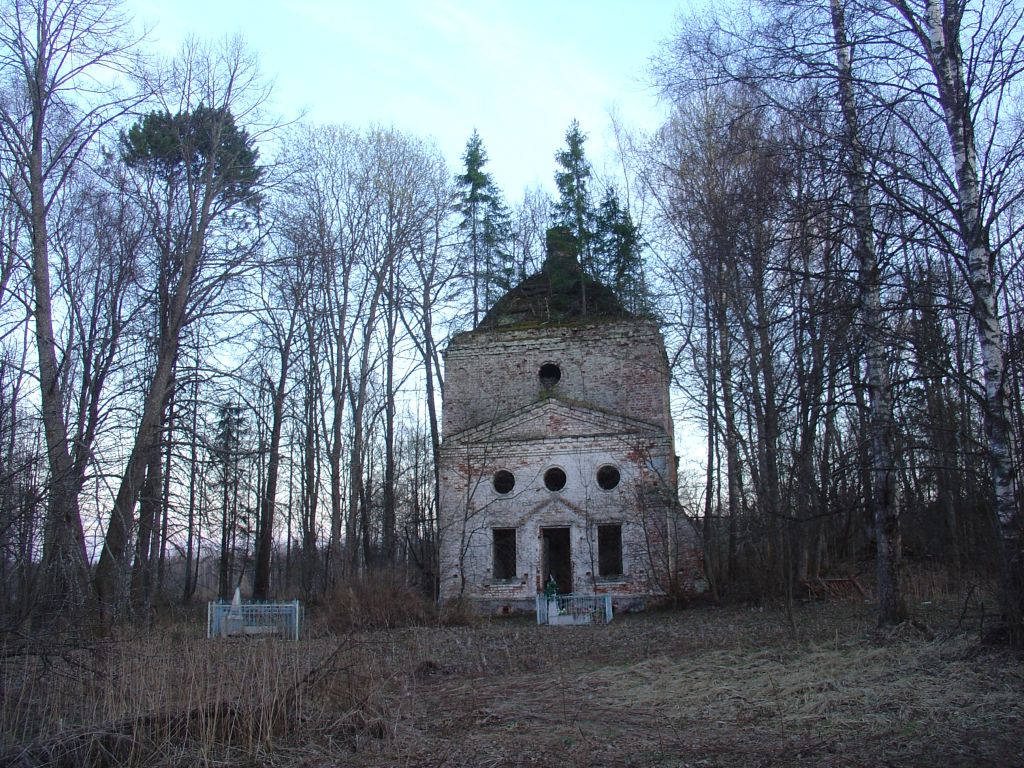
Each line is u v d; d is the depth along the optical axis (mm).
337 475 30906
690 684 11344
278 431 30891
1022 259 11914
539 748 8461
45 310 18531
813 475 18984
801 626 17000
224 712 9062
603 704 10531
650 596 26656
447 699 11484
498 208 42000
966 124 10953
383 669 13797
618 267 36562
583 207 37969
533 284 37406
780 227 12781
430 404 37375
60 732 8422
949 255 11398
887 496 14383
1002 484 10867
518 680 12859
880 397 13633
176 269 22375
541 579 27766
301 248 27688
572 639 18188
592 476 28109
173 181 23625
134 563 19062
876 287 11555
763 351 18156
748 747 8070
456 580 28172
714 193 20312
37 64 19438
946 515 21344
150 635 14562
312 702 9914
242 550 42656
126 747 8281
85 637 10633
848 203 11352
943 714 8617
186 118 23156
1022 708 8555
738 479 25078
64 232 22391
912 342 11562
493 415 31062
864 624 16375
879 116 11141
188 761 8250
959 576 20016
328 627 21547
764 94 12297
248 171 23406
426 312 37312
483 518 28531
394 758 8336
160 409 20359
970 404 13383
